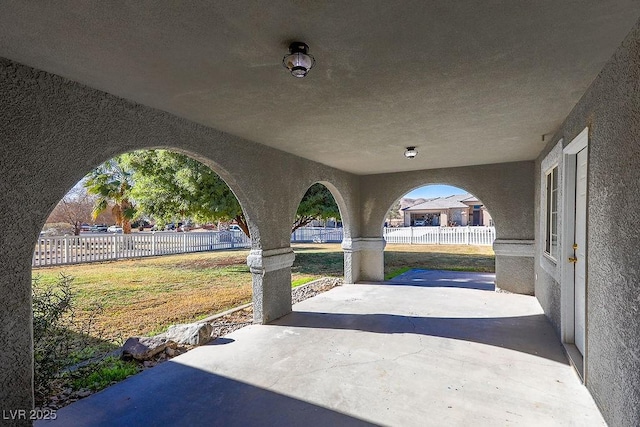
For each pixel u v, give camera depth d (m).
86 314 5.75
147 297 6.99
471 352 3.95
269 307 5.21
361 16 1.94
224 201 9.21
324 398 2.99
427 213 37.81
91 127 2.92
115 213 17.62
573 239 4.02
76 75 2.68
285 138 4.79
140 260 13.05
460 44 2.28
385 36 2.17
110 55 2.37
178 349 4.12
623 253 2.23
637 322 2.02
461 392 3.06
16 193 2.44
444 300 6.48
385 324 5.03
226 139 4.46
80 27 2.01
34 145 2.54
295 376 3.40
